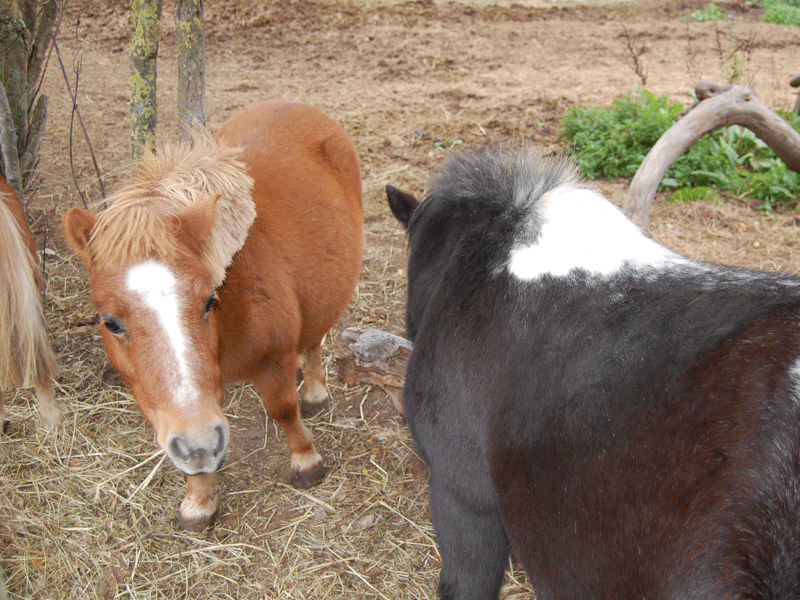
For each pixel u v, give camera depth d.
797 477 1.12
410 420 2.02
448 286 1.91
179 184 2.16
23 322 2.73
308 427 3.22
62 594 2.33
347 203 3.12
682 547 1.20
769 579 1.09
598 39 11.94
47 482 2.79
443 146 6.52
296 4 12.16
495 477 1.63
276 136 3.03
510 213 1.90
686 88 8.91
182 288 1.87
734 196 5.62
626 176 5.97
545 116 7.39
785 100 8.29
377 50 10.46
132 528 2.61
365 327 3.91
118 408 3.23
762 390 1.22
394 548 2.57
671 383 1.34
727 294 1.45
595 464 1.38
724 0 15.66
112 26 10.87
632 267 1.64
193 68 3.91
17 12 3.77
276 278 2.43
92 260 1.98
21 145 4.00
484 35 11.70
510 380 1.63
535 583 1.55
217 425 1.88
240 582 2.42
